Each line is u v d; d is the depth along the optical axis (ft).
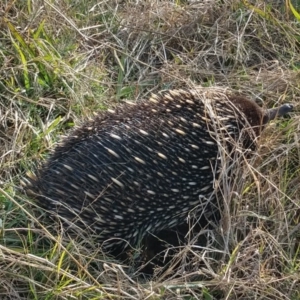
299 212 5.48
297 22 6.71
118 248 5.30
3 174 5.67
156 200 5.20
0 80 6.19
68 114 6.05
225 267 5.06
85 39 6.68
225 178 5.28
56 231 5.18
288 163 5.67
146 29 6.81
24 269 5.05
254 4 6.90
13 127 5.99
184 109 5.36
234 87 6.35
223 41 6.64
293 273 5.09
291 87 6.15
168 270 5.06
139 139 5.18
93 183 5.12
